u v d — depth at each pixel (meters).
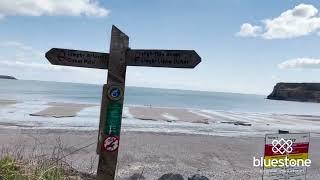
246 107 71.12
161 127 24.72
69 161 11.58
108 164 5.93
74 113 30.42
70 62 6.11
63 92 91.88
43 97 59.53
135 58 5.98
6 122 22.56
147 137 19.11
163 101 72.00
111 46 5.91
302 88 178.00
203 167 12.84
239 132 24.75
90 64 6.09
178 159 13.88
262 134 24.11
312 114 57.09
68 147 14.29
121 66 5.94
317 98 171.50
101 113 5.95
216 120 32.72
